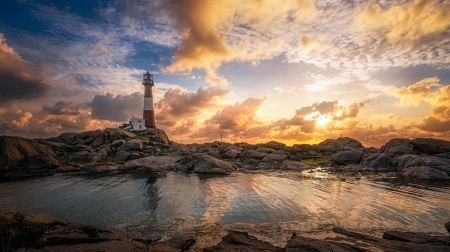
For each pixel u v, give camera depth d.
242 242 13.43
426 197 26.00
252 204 23.30
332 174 46.09
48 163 50.94
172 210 21.36
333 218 18.94
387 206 22.42
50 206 22.95
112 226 17.28
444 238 13.53
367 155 56.69
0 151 50.16
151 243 13.73
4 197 26.70
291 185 33.97
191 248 13.17
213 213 20.39
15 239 10.45
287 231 15.98
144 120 97.56
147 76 103.75
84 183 35.81
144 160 57.03
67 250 10.32
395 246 12.38
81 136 73.69
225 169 50.22
